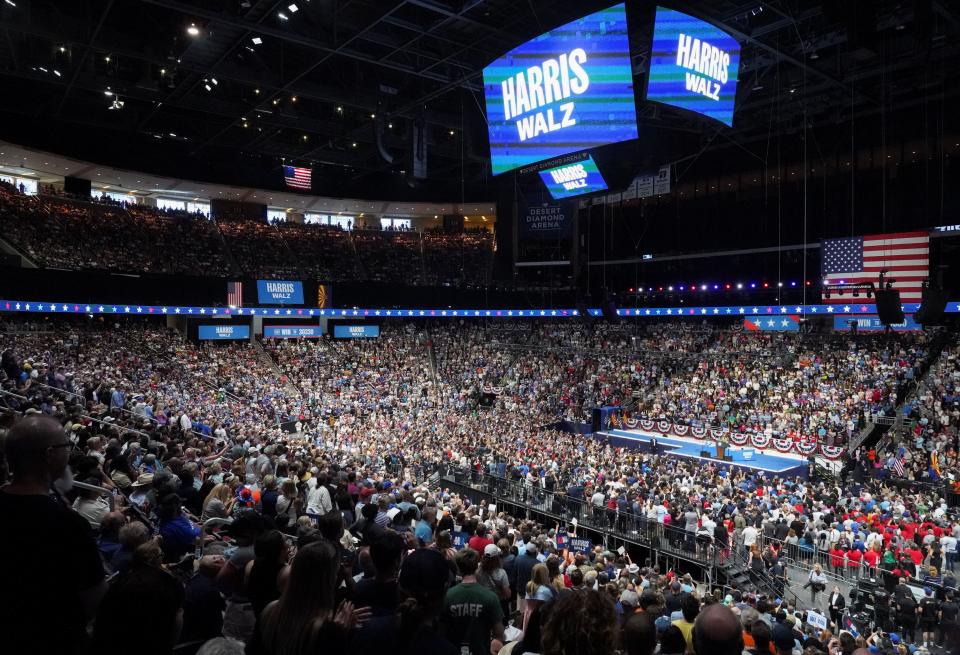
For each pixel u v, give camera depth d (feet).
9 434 10.19
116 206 163.12
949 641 46.16
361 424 118.62
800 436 100.01
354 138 153.79
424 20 100.78
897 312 73.20
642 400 127.13
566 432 120.37
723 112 72.64
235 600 17.28
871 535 57.62
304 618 11.41
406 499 37.50
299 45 112.06
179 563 20.76
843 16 69.05
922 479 83.61
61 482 15.84
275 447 48.26
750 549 58.95
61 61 111.55
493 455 91.30
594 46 66.08
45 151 144.46
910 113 132.46
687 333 150.71
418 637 11.05
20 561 9.52
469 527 38.96
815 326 135.13
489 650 16.48
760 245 156.87
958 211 126.11
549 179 74.43
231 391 125.08
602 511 71.36
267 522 19.65
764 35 100.07
